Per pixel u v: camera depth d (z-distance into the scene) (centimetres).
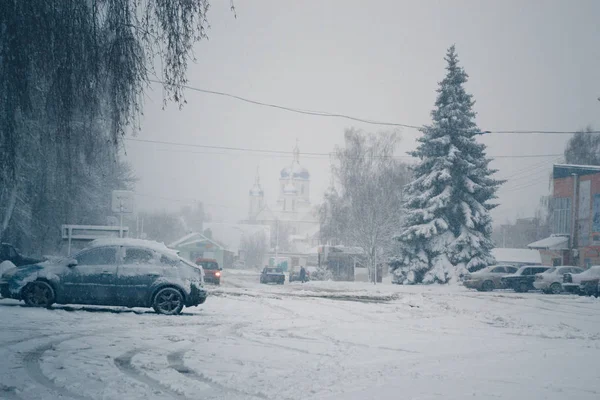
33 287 1627
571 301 3164
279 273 5284
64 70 1140
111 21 1159
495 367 984
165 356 1006
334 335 1364
